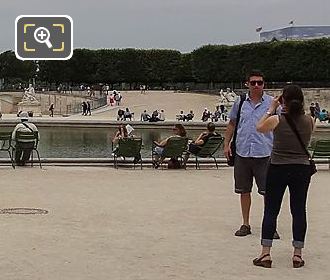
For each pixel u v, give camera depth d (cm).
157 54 12688
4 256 999
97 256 1009
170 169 2334
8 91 11062
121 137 2495
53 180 1948
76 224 1267
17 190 1722
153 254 1030
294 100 954
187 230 1227
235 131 1219
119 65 12738
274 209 974
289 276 913
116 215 1373
